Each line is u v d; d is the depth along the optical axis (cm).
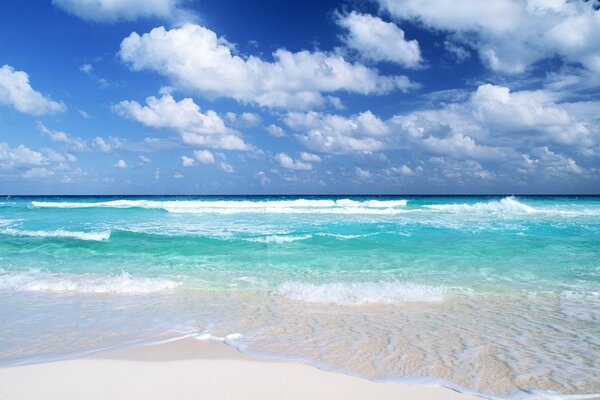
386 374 432
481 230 1659
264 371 434
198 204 3155
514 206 2580
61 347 522
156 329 596
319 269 1047
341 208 2772
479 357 485
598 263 1093
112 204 3475
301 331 585
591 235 1532
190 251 1283
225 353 496
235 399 361
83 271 1041
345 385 399
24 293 819
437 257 1180
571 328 595
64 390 378
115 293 818
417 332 580
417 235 1541
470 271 1011
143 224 1958
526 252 1241
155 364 454
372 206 3075
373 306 720
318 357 483
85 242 1416
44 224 1994
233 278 952
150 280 920
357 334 571
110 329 596
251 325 614
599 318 645
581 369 450
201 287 867
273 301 755
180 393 372
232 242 1405
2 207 3262
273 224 1909
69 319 646
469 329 592
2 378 411
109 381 402
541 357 485
